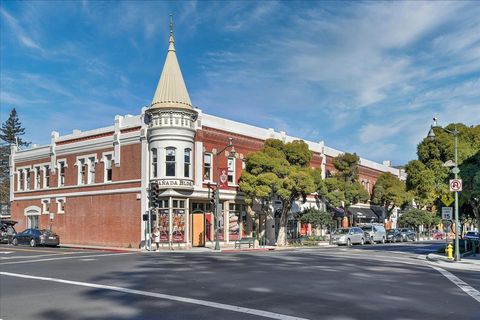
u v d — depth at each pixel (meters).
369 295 13.06
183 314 10.41
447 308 11.45
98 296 12.74
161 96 36.59
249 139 43.53
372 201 65.75
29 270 19.25
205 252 31.45
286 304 11.58
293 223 49.78
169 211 35.78
